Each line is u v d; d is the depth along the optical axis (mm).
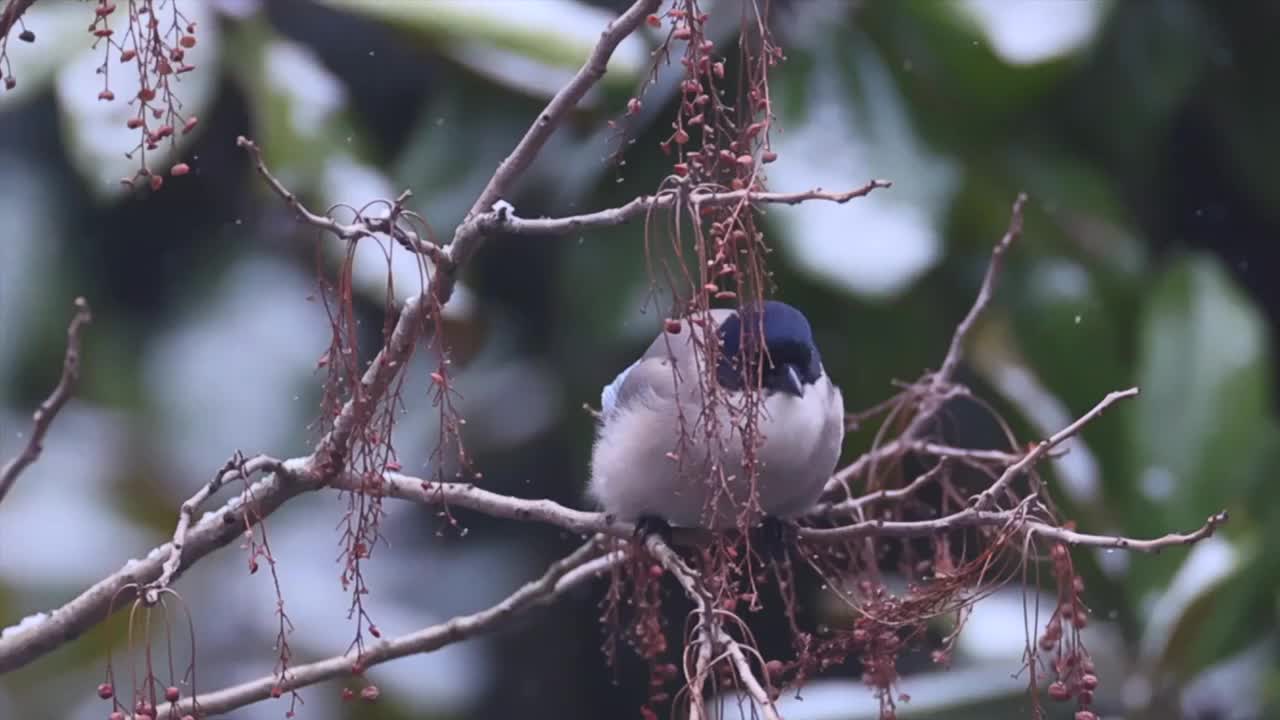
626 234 9750
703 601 5543
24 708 9703
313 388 10148
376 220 5438
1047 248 10172
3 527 9703
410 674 10398
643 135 9750
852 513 7590
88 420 10102
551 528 11180
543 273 11094
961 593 6141
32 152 10352
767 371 6762
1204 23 11102
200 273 10453
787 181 9430
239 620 10141
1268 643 9367
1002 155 10289
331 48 11359
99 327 10195
